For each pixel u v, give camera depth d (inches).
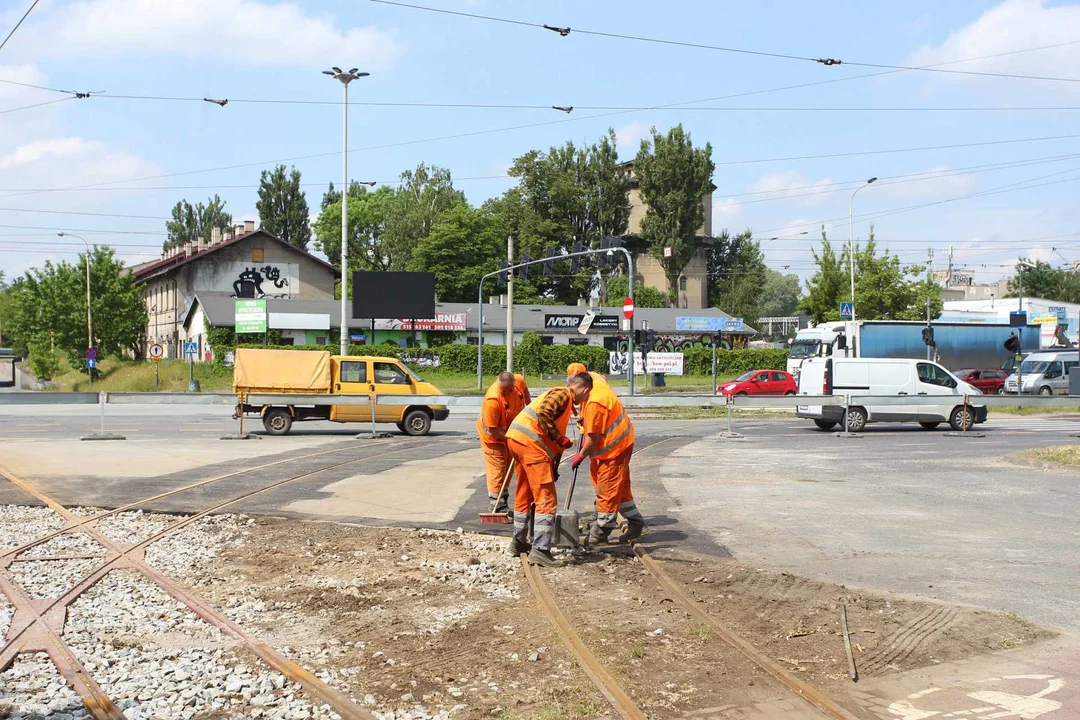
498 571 324.8
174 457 671.1
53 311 2539.4
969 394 987.3
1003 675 217.0
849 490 520.7
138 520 427.5
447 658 231.3
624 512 377.1
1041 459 638.5
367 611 276.8
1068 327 2797.7
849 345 1784.0
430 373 2331.4
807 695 203.6
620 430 363.9
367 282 2260.1
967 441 847.7
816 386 992.9
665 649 235.9
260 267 2849.4
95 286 2576.3
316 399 883.4
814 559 342.0
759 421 1182.9
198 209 4394.7
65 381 2460.6
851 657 227.6
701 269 3750.0
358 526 408.2
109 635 255.1
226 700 205.5
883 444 812.6
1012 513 444.8
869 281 2212.1
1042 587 300.2
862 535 388.2
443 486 527.2
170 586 308.2
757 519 425.7
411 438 866.8
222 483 537.3
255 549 364.2
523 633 251.0
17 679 219.8
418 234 3420.3
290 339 2400.3
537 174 3484.3
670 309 3014.3
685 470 612.1
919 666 223.5
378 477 563.2
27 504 467.5
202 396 871.1
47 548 369.7
